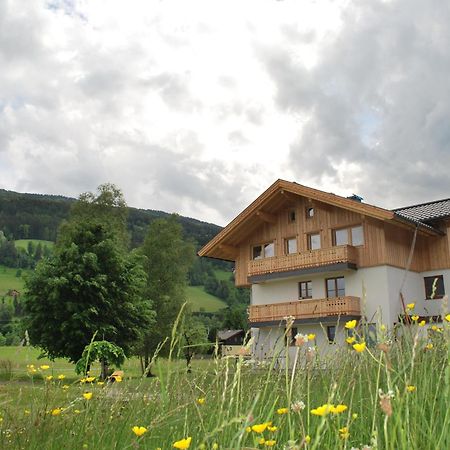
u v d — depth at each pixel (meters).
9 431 3.84
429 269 25.53
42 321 27.30
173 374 3.74
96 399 4.16
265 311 26.52
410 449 2.08
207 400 3.36
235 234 29.12
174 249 45.72
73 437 3.62
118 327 28.66
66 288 27.36
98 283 27.84
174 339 2.85
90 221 30.59
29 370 4.51
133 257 32.12
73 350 26.84
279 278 26.72
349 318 23.66
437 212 25.77
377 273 24.19
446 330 2.68
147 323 30.92
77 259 28.30
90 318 27.55
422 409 2.61
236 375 2.64
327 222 26.09
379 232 24.34
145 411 3.63
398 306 23.84
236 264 29.66
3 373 5.75
